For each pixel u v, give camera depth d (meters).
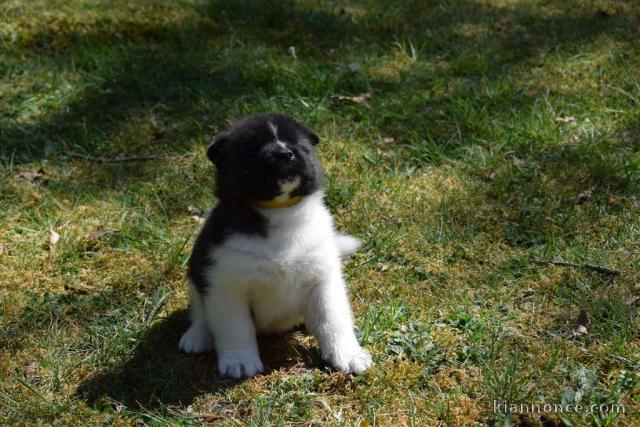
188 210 1.89
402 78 2.29
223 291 1.48
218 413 1.44
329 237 1.51
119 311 1.64
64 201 1.91
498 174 1.95
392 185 1.92
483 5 2.83
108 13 2.65
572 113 2.13
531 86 2.24
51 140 2.08
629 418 1.40
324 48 2.48
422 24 2.66
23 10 2.61
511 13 2.74
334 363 1.50
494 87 2.22
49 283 1.70
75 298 1.66
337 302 1.51
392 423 1.41
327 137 2.06
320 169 1.51
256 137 1.47
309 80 2.24
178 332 1.60
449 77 2.29
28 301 1.66
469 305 1.63
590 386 1.45
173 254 1.74
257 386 1.47
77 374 1.51
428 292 1.66
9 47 2.37
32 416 1.43
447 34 2.57
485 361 1.50
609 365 1.49
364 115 2.13
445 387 1.47
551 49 2.42
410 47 2.47
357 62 2.36
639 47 2.39
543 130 2.06
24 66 2.30
